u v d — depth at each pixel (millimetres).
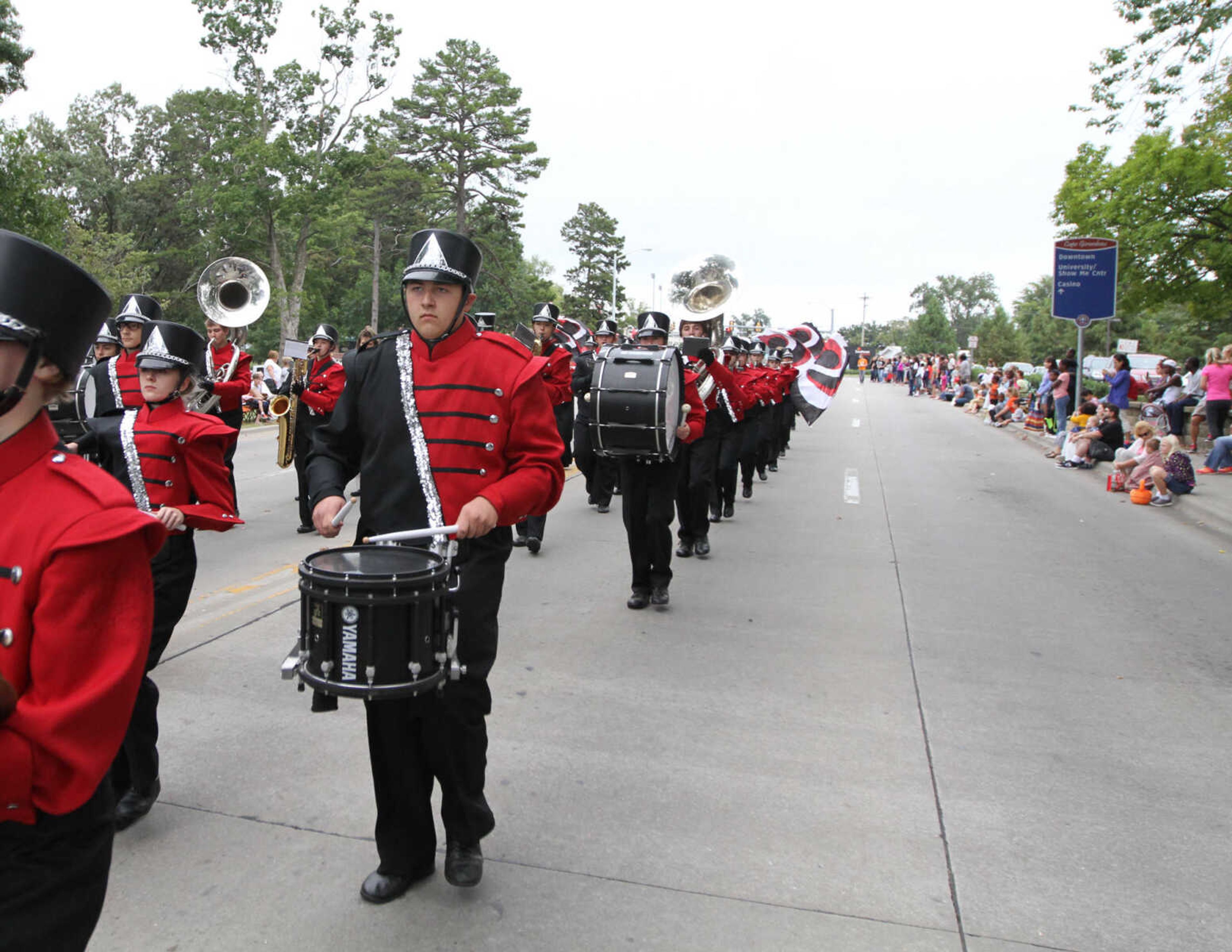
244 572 7703
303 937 3035
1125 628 6613
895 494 12836
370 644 2551
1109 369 19688
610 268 77875
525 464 3127
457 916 3158
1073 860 3596
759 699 5152
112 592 1784
